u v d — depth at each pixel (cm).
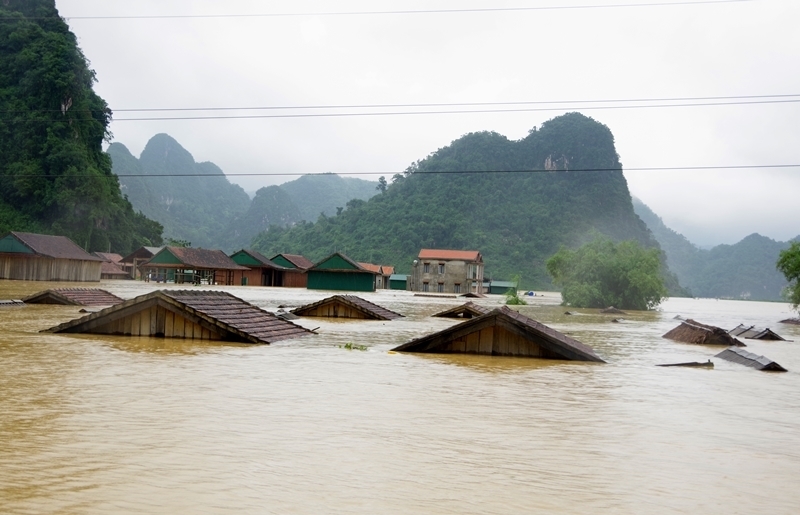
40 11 13100
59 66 11644
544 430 806
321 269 8525
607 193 19400
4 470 571
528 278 15975
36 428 715
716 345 2175
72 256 6962
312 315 2936
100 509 486
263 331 1747
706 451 740
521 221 17962
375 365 1339
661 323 3459
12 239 6444
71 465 589
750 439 809
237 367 1219
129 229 12850
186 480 559
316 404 904
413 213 18150
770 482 630
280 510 497
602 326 3039
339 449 676
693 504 557
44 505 491
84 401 862
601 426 845
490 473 618
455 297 7338
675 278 16938
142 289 5294
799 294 4700
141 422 757
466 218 17850
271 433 730
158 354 1341
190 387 991
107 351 1359
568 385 1177
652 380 1295
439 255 10138
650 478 627
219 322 1609
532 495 561
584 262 5425
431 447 700
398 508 514
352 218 19050
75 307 2730
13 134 11375
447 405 938
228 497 521
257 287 8462
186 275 8331
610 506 542
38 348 1378
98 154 12800
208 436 705
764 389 1234
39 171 11050
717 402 1070
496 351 1587
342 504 516
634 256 5466
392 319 2927
